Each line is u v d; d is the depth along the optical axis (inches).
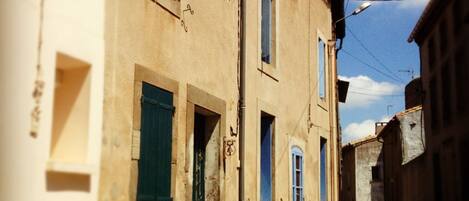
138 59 262.5
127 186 248.7
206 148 348.5
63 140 216.2
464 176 776.3
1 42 178.7
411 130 1185.4
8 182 178.5
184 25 309.6
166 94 287.0
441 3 869.2
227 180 354.6
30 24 190.1
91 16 223.5
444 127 888.9
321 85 615.8
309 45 559.2
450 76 847.1
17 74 183.8
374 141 1590.8
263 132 447.5
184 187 301.7
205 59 335.0
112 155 238.2
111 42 241.0
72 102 218.7
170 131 289.4
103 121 232.7
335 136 646.5
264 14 457.7
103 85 229.6
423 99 1066.7
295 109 502.6
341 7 703.1
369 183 1573.6
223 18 363.3
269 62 454.9
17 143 182.4
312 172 549.3
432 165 977.5
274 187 437.1
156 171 273.6
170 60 293.1
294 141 491.5
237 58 383.6
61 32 204.5
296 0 521.3
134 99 257.0
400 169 1249.4
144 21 268.8
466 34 746.8
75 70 220.1
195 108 327.3
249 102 395.2
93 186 220.5
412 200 1146.0
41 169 191.5
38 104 191.2
